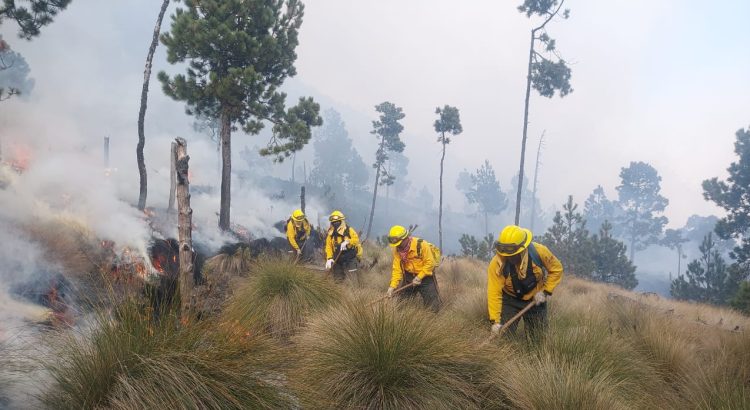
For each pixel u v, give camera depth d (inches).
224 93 452.8
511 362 134.6
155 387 97.1
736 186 1309.1
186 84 466.3
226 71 484.7
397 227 208.7
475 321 186.7
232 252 374.9
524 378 125.1
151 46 440.1
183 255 145.3
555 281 163.9
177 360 103.2
